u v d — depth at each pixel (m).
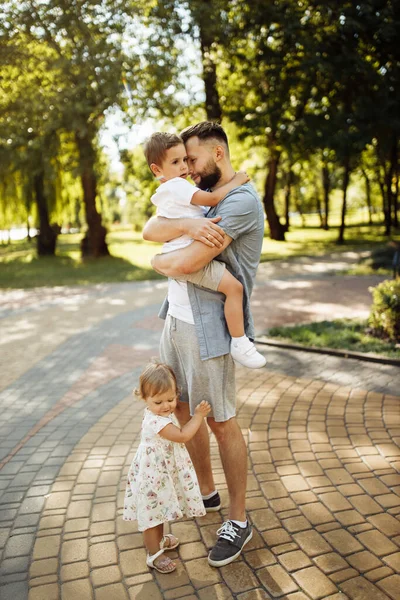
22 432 4.32
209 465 2.93
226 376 2.56
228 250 2.48
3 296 13.14
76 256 25.08
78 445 3.99
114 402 4.99
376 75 16.19
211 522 2.89
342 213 26.77
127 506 2.54
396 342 6.46
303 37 15.99
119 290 13.48
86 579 2.46
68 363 6.55
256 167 31.09
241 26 16.86
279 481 3.25
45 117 16.36
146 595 2.34
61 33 15.27
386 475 3.27
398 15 15.62
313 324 7.66
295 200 49.47
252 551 2.60
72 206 28.19
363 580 2.36
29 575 2.50
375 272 14.04
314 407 4.47
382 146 18.39
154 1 15.63
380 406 4.44
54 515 3.02
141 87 16.31
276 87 18.50
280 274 14.98
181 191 2.41
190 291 2.50
